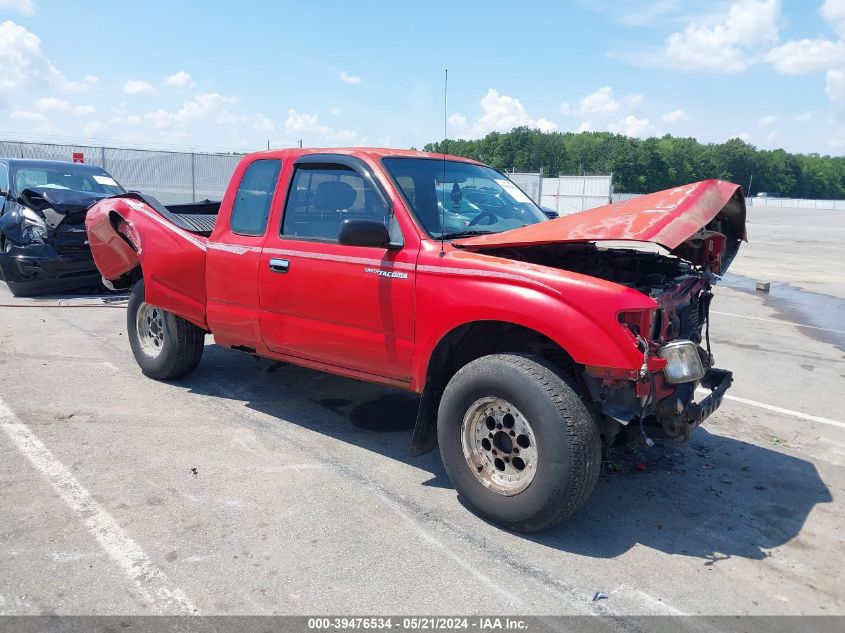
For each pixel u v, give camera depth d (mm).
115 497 3783
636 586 3115
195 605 2869
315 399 5605
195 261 5172
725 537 3605
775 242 26828
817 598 3074
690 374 3295
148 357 5879
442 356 3889
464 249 3865
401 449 4652
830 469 4559
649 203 3900
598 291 3281
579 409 3287
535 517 3389
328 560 3238
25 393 5461
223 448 4531
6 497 3740
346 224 3721
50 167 10406
